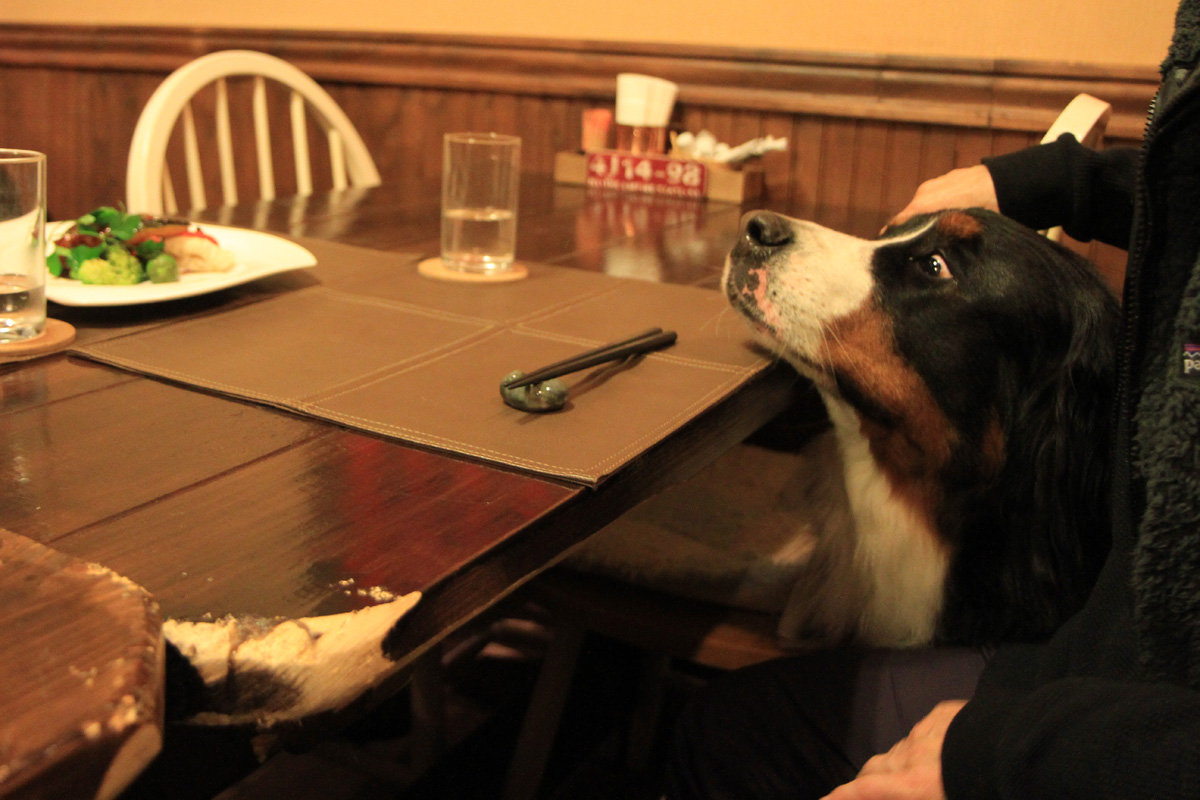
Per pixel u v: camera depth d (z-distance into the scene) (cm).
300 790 163
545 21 235
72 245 111
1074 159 128
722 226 178
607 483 74
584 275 135
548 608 129
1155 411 77
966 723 78
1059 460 109
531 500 69
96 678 42
